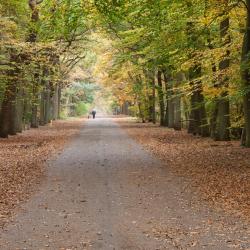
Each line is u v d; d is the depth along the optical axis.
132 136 35.62
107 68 55.62
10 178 15.74
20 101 39.09
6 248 8.16
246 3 19.11
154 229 9.33
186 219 10.12
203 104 29.11
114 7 18.81
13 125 36.00
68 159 21.14
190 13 21.67
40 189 13.86
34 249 8.09
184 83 29.61
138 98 59.84
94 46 47.59
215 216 10.33
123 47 38.47
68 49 41.78
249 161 18.44
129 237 8.78
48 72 46.00
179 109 41.12
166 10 21.47
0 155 22.55
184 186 14.05
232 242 8.34
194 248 8.05
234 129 29.72
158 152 23.55
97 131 43.19
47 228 9.48
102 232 9.15
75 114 104.25
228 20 23.30
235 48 22.55
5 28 28.09
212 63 24.86
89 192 13.34
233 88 23.42
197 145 25.89
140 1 19.72
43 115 54.81
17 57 31.25
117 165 18.98
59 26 20.61
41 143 29.02
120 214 10.66
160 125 51.12
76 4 19.33
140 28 26.98
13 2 28.62
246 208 10.97
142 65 35.16
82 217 10.41
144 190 13.55
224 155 20.69
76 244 8.37
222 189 13.30
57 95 77.31
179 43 23.23
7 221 10.07
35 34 30.03
